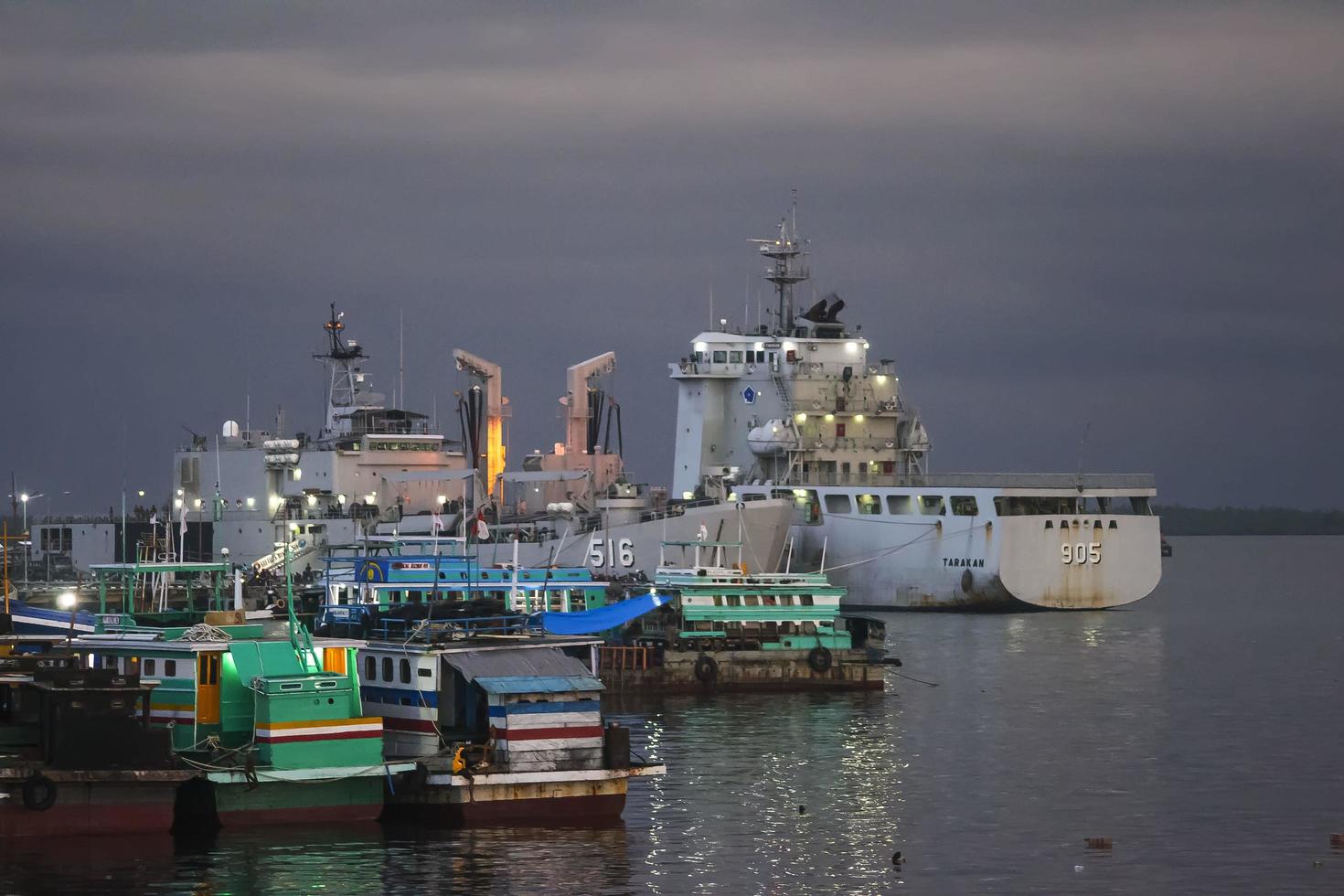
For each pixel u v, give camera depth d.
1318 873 103.94
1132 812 120.31
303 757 106.56
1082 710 166.25
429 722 111.94
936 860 106.69
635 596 178.38
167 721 108.19
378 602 156.88
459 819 108.62
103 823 104.06
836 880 102.06
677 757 138.25
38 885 96.94
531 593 171.00
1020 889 100.88
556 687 111.19
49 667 110.31
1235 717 163.00
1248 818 118.25
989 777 131.75
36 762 103.75
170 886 97.19
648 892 98.81
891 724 155.50
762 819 116.38
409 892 97.44
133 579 140.62
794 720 157.12
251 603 172.38
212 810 106.31
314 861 102.00
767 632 175.25
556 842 107.62
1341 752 144.00
